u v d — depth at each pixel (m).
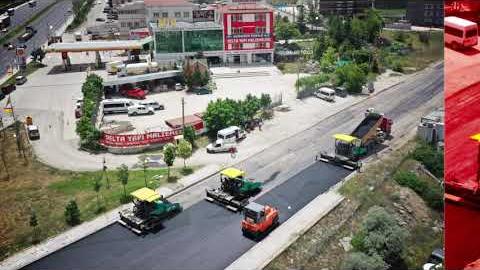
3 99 41.19
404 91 38.00
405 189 22.27
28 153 29.98
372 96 38.03
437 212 21.17
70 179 26.33
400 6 48.38
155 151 29.61
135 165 27.59
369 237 17.70
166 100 40.38
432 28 38.16
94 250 19.73
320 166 26.31
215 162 27.61
